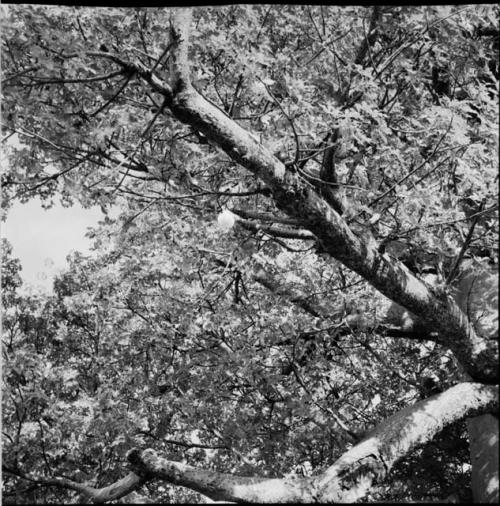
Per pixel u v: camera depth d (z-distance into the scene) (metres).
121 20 4.38
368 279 4.93
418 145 4.89
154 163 4.79
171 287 6.70
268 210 6.03
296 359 6.72
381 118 4.57
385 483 5.91
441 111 4.37
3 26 3.75
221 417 7.10
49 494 6.41
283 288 6.72
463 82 5.44
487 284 5.74
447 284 5.27
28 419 6.86
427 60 5.59
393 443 4.94
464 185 4.88
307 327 6.48
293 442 6.75
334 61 4.86
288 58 4.57
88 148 4.41
